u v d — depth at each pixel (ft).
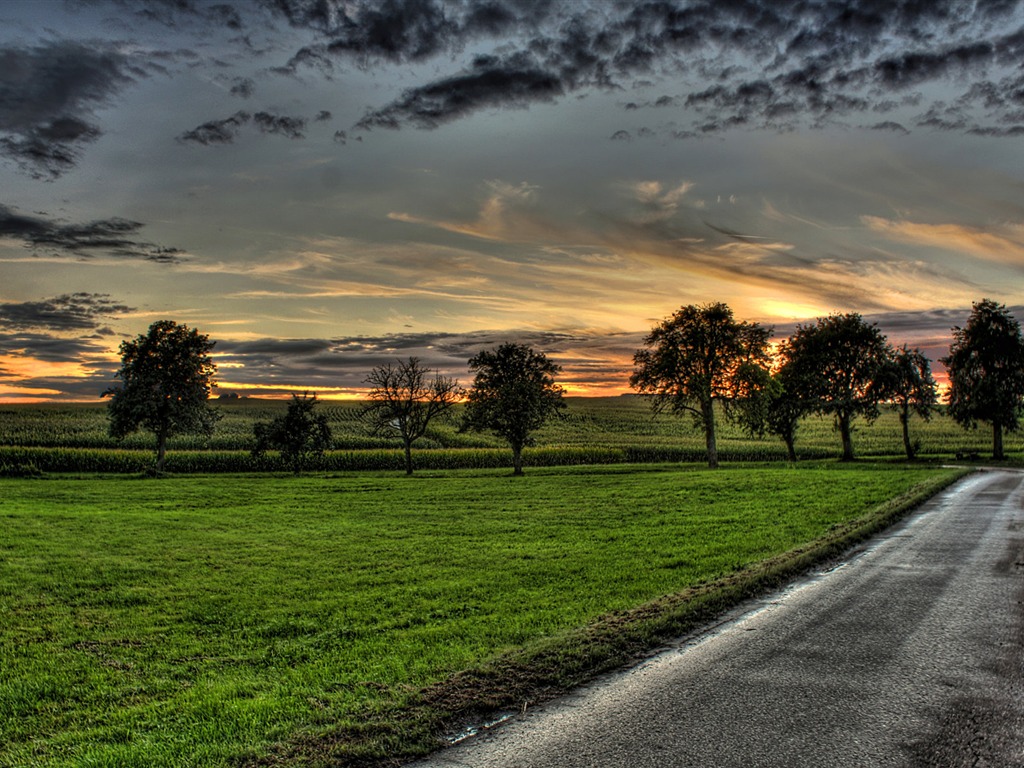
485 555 61.52
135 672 31.53
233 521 88.79
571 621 36.81
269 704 25.61
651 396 220.43
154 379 197.06
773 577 44.62
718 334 207.00
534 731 22.34
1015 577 44.06
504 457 227.20
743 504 95.20
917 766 19.30
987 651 29.43
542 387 195.21
